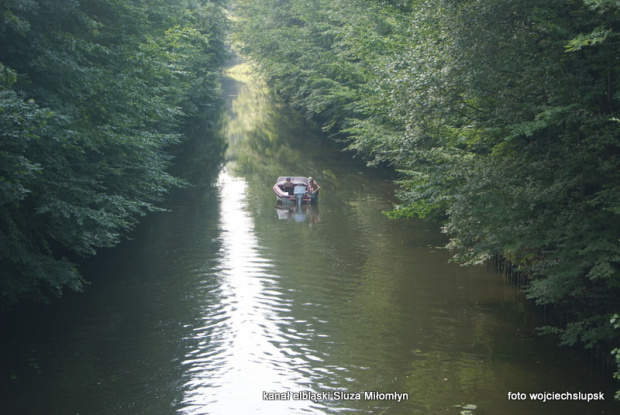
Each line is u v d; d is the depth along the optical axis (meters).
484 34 16.28
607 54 14.63
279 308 18.33
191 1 52.31
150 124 29.97
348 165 46.09
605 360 13.76
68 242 17.97
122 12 23.78
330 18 48.56
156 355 15.19
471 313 17.77
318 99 51.81
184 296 19.34
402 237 26.22
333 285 20.34
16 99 14.38
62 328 16.78
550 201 14.93
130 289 19.92
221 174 42.91
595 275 12.77
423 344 15.79
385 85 25.25
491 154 17.94
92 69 19.08
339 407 12.79
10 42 17.55
